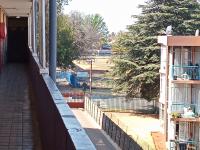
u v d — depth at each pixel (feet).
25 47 72.64
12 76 47.73
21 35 72.54
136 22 84.12
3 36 58.29
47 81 16.34
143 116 79.20
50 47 20.67
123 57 83.87
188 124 52.65
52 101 12.05
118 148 50.31
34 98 29.71
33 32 45.01
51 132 12.66
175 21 81.61
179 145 51.57
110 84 93.81
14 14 65.87
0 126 21.03
